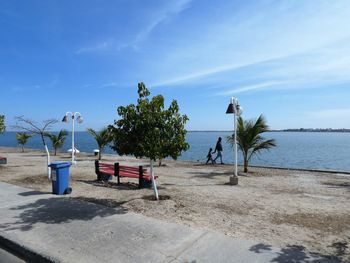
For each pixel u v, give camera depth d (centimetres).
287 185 1253
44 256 519
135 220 698
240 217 754
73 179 1316
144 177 1126
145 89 857
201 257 508
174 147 849
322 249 557
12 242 580
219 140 2169
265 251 530
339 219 751
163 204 840
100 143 2380
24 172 1516
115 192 1038
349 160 3634
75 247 552
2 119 1741
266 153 4969
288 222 721
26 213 756
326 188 1188
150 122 821
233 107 1288
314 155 4519
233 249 538
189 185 1218
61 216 731
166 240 579
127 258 507
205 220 722
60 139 2852
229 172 1666
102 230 634
